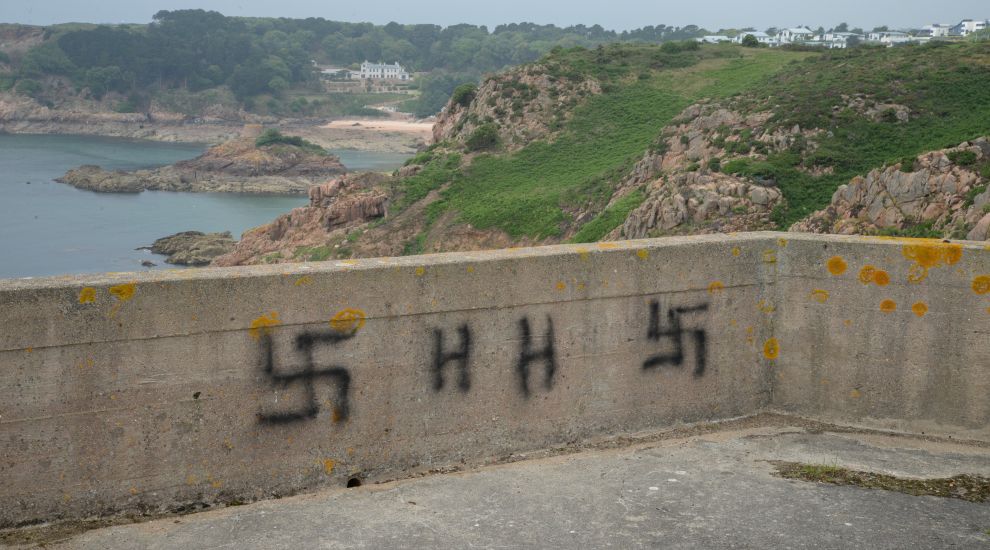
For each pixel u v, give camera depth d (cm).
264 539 478
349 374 553
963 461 592
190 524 499
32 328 479
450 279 567
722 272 645
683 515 506
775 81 4738
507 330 588
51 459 493
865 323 647
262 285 524
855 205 2739
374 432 565
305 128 19038
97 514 506
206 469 527
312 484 553
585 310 608
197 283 510
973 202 2384
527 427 605
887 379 647
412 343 565
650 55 6550
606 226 3678
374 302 551
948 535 480
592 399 622
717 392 660
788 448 615
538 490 543
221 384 524
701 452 607
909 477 564
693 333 645
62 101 19000
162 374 509
